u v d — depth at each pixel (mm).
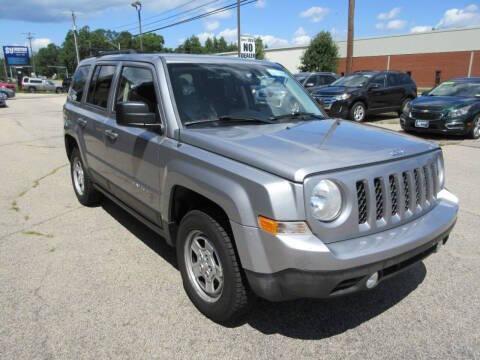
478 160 8578
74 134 5395
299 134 3184
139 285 3611
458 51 43844
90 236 4676
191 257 3246
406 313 3213
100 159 4699
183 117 3387
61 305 3297
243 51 18938
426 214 3055
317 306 3314
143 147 3607
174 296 3441
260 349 2814
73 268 3912
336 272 2406
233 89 3793
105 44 73438
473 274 3803
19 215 5367
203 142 3027
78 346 2826
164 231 3553
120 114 3289
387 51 49719
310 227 2439
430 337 2928
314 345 2855
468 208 5547
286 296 2562
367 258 2473
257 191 2480
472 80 12422
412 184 2883
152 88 3645
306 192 2406
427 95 12508
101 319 3123
